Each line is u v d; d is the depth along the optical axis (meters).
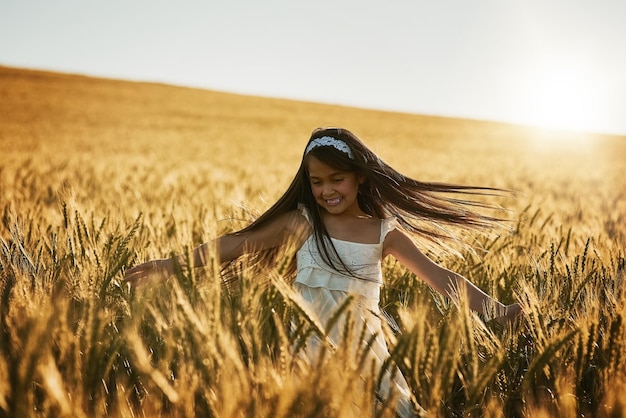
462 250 3.84
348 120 53.03
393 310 3.11
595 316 2.36
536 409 2.06
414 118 59.66
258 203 6.97
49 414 1.71
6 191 6.82
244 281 2.15
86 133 32.31
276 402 1.74
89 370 1.94
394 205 3.06
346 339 1.89
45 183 8.56
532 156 31.30
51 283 2.57
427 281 2.87
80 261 2.83
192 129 39.22
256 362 1.97
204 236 4.01
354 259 2.81
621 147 43.59
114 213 4.88
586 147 42.09
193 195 7.63
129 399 2.16
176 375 2.21
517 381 2.39
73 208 3.25
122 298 2.61
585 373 2.30
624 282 2.66
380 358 2.59
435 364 1.98
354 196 2.84
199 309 2.11
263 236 2.88
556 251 3.32
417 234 3.17
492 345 2.38
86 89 57.38
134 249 3.44
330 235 2.84
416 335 1.96
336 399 1.76
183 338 2.01
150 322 2.39
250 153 26.14
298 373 1.98
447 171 17.86
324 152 2.74
